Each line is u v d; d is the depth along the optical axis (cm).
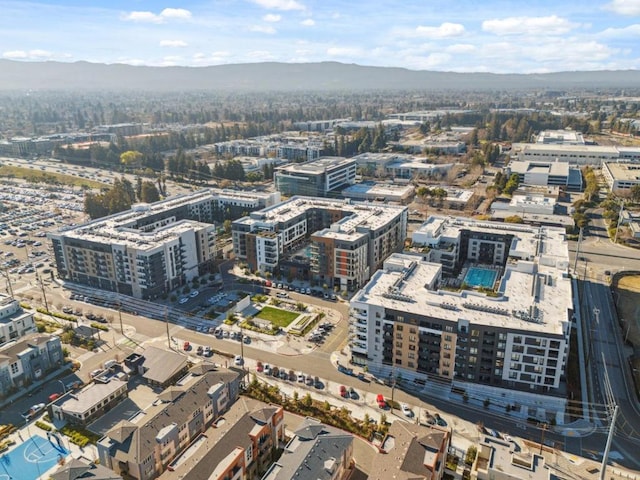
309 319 19538
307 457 10900
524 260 19925
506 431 13400
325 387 15375
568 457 12481
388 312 15700
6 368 15112
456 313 15350
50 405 14062
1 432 13562
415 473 10500
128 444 11831
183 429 12875
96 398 14225
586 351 17150
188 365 16388
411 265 18962
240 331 18675
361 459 12450
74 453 12769
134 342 18088
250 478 11875
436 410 14288
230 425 12225
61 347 16900
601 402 14538
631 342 17712
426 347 15488
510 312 15225
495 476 11188
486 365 14900
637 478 11844
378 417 14012
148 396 15038
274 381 15725
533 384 14625
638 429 13488
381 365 16325
